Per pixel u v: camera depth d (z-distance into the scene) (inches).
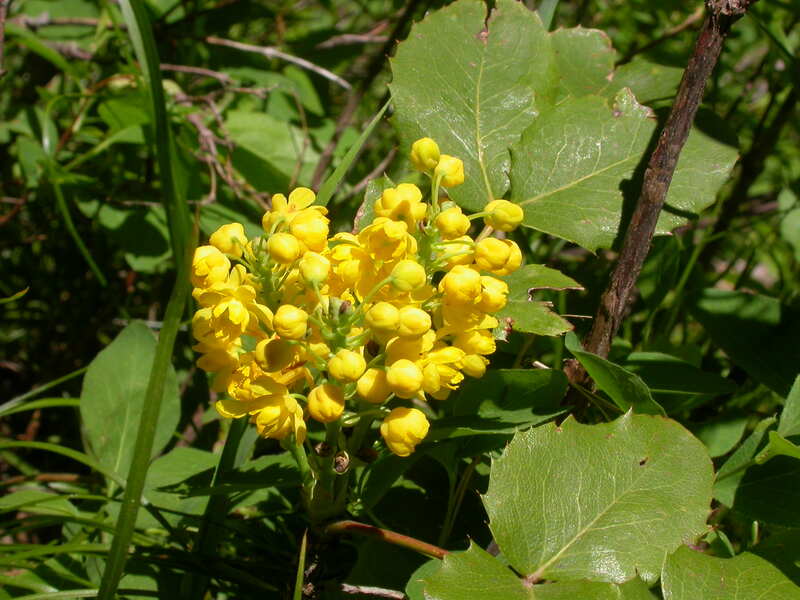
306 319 6.2
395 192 6.8
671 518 6.9
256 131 14.5
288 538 9.1
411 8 14.1
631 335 12.6
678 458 7.1
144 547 8.6
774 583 6.5
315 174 13.9
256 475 7.7
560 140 9.1
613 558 6.8
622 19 16.9
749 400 11.4
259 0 17.9
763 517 7.9
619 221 8.7
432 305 6.8
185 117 13.5
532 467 7.1
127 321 12.9
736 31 15.2
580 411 8.7
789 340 10.0
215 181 13.0
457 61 9.4
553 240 12.4
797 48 14.2
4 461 13.3
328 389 6.3
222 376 6.7
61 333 14.7
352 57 17.6
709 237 13.0
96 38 15.3
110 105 13.3
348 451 7.0
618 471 7.1
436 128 9.1
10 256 14.8
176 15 15.9
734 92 16.7
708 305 10.4
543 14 10.6
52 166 12.1
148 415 6.2
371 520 8.9
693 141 9.0
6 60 16.6
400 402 9.9
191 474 9.0
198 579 8.4
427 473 9.3
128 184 13.8
